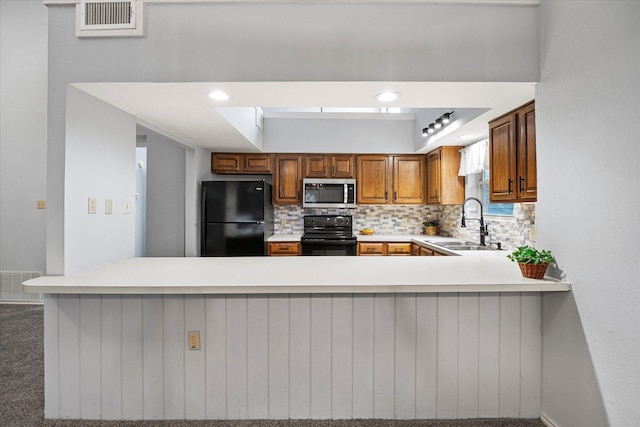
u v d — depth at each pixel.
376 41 1.93
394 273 1.97
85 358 1.89
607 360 1.49
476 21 1.93
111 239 2.31
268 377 1.91
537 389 1.94
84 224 2.06
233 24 1.92
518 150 2.45
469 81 1.93
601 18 1.50
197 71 1.92
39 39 4.03
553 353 1.84
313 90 2.06
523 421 1.92
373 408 1.93
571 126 1.69
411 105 2.37
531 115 2.30
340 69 1.92
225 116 2.76
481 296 1.92
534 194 2.28
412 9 1.93
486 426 1.87
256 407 1.92
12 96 4.03
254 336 1.91
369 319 1.92
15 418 1.91
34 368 2.50
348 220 4.73
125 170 2.48
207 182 4.07
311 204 4.59
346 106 2.37
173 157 4.27
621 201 1.41
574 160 1.68
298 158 4.66
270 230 4.60
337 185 4.61
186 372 1.91
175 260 2.42
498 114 2.66
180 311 1.90
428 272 2.00
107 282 1.74
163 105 2.33
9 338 3.03
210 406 1.91
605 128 1.49
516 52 1.94
